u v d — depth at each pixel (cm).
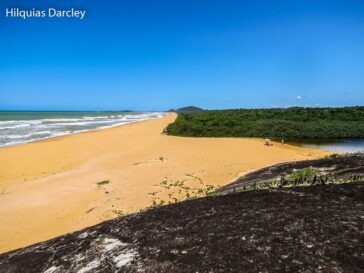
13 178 1919
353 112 5734
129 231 507
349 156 1157
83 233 551
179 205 606
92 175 1875
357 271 352
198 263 390
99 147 3031
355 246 396
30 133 4412
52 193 1559
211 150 2689
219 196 650
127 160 2322
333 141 3769
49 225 1206
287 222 470
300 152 2697
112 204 1373
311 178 854
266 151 2636
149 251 434
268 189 668
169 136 3928
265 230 450
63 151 2819
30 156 2581
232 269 370
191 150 2698
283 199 578
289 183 804
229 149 2736
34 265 473
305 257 380
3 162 2355
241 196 624
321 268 359
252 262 379
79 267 436
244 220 491
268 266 369
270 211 518
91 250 474
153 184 1636
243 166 2012
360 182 678
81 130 4944
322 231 436
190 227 489
